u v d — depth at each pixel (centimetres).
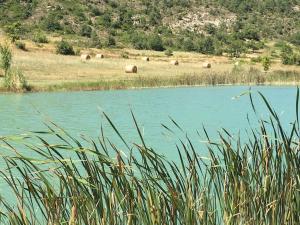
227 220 497
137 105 3775
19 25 13725
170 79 5819
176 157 1667
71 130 2447
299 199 507
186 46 14225
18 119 2823
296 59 10356
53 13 15900
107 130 2483
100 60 8606
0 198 459
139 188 462
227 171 509
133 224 448
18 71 4716
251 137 1973
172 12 18775
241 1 19725
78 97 4294
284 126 2411
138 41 14562
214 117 3117
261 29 18150
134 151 1742
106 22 16412
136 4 18450
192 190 509
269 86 5972
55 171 443
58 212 432
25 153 1686
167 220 468
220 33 17412
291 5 19950
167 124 2773
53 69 6556
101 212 445
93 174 446
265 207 501
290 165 509
